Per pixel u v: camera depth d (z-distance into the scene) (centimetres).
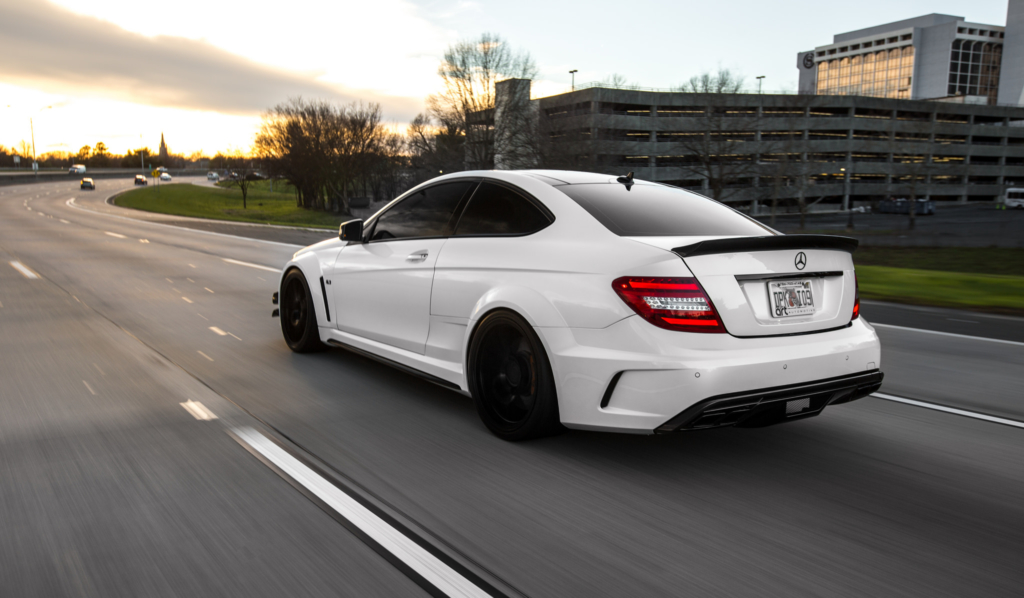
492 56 5050
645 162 7438
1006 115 10019
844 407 434
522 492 287
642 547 242
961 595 215
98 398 418
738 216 386
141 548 234
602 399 302
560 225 342
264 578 215
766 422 311
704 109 4738
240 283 1018
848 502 285
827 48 16862
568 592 211
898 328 765
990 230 4719
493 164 5216
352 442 345
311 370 495
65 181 12662
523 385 340
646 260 297
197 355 541
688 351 285
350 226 470
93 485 286
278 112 8331
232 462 314
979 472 323
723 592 213
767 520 266
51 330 641
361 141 7844
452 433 361
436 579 216
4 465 307
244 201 8650
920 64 15100
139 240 1962
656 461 327
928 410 430
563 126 4919
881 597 213
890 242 3488
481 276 359
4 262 1255
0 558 227
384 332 439
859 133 8919
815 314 323
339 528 250
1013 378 523
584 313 306
